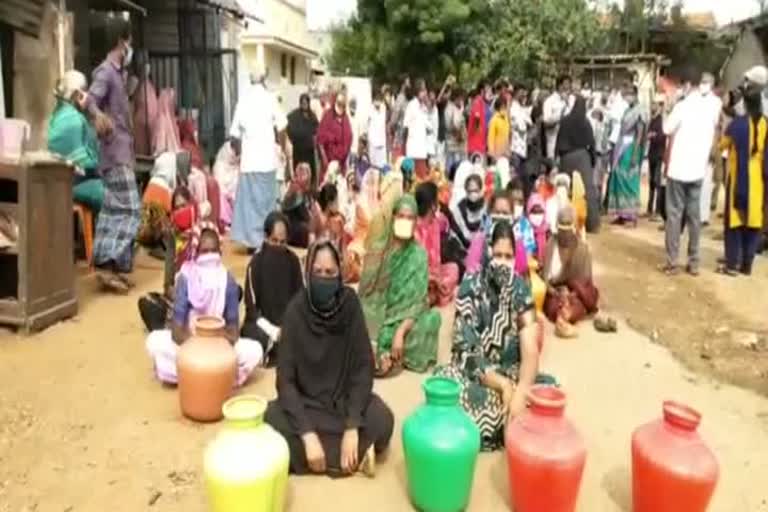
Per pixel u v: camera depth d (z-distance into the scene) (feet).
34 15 24.95
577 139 34.47
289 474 11.93
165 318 17.66
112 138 21.47
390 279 16.81
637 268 27.91
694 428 10.34
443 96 49.49
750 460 12.92
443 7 78.43
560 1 80.89
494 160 40.52
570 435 10.52
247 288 16.88
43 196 17.99
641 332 20.15
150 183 25.66
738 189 26.11
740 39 64.85
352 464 11.64
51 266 18.56
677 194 26.35
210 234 15.48
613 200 38.29
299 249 28.53
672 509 10.16
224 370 13.56
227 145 31.60
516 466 10.52
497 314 13.29
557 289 20.20
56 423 13.53
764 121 25.80
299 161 35.47
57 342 17.51
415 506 11.12
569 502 10.46
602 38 84.94
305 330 12.05
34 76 25.31
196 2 39.86
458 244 23.49
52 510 10.89
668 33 87.25
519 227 21.20
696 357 18.13
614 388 16.08
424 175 33.58
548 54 79.92
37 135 25.40
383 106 45.29
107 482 11.66
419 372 16.88
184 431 13.46
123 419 13.84
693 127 25.54
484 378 13.03
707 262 29.04
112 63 21.77
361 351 12.18
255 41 66.59
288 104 65.21
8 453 12.42
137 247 26.86
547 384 13.05
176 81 40.52
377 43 86.33
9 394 14.55
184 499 11.27
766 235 30.50
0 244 17.24
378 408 12.20
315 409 12.05
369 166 36.24
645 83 74.95
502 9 80.69
